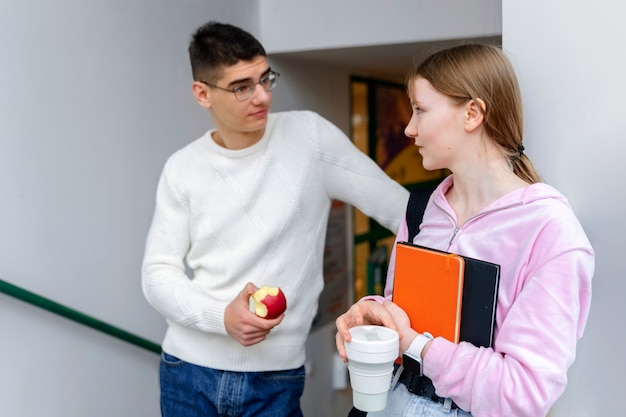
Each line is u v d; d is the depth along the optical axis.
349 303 3.60
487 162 1.00
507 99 0.98
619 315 1.13
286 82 2.85
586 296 0.91
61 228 1.94
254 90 1.46
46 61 1.86
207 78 1.48
